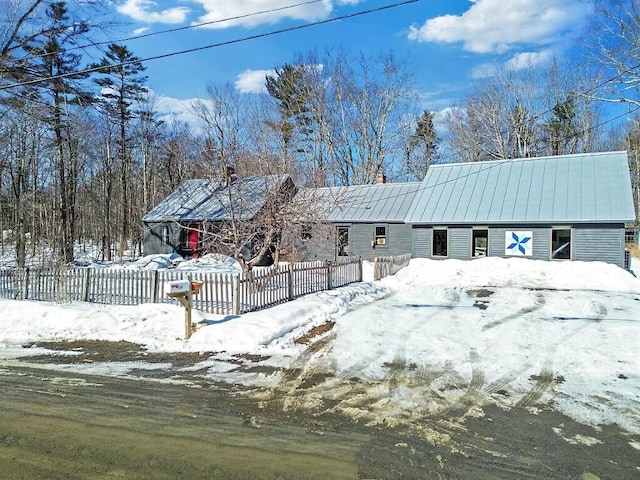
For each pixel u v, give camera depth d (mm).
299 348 8711
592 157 23938
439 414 5695
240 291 10953
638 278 18859
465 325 10641
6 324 10422
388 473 4281
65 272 12961
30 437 4965
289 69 42344
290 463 4441
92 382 6852
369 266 21750
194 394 6344
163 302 11984
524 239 22359
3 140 23344
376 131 42094
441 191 25828
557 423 5453
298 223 17219
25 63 16547
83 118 32594
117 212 43500
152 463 4418
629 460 4578
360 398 6207
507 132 42656
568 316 11703
